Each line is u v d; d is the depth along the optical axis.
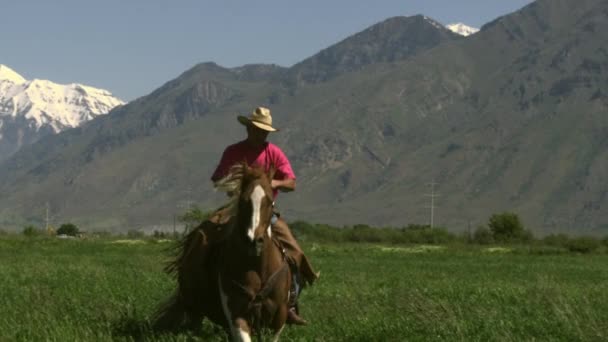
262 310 13.11
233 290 12.95
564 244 103.69
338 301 20.56
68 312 17.67
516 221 124.81
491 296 23.69
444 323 16.38
